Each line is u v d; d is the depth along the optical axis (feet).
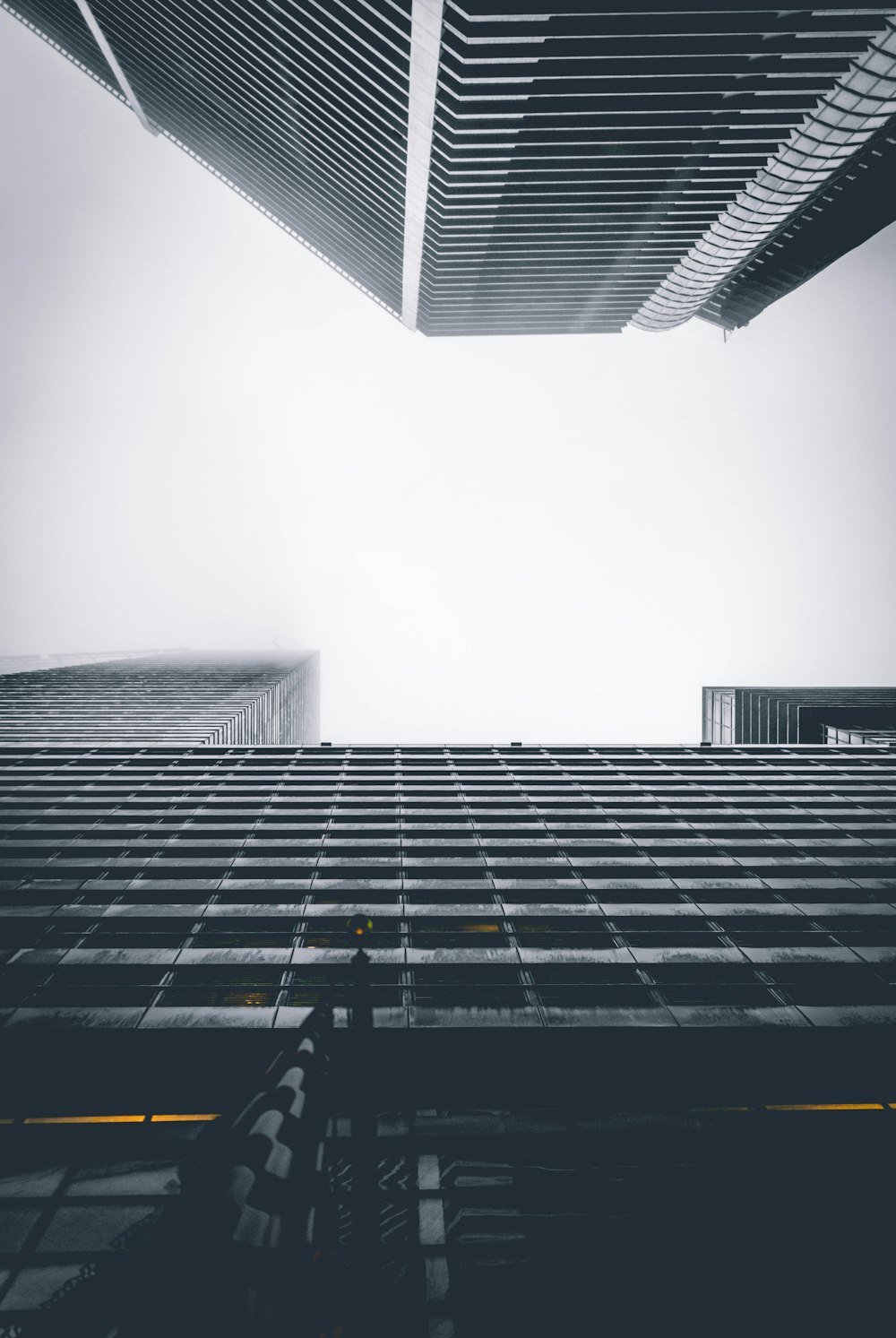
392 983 87.56
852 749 204.85
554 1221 60.85
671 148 179.32
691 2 134.72
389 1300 54.44
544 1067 75.72
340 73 184.24
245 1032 77.05
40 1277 52.42
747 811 144.97
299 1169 43.29
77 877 112.37
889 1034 78.95
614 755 196.44
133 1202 59.11
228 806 146.82
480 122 168.25
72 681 336.70
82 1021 78.28
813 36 143.23
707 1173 66.39
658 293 258.98
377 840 127.85
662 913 102.89
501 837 130.52
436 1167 65.57
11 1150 65.92
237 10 188.14
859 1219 63.16
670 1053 77.77
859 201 236.02
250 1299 35.09
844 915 103.35
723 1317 55.21
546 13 136.46
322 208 269.64
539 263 236.43
